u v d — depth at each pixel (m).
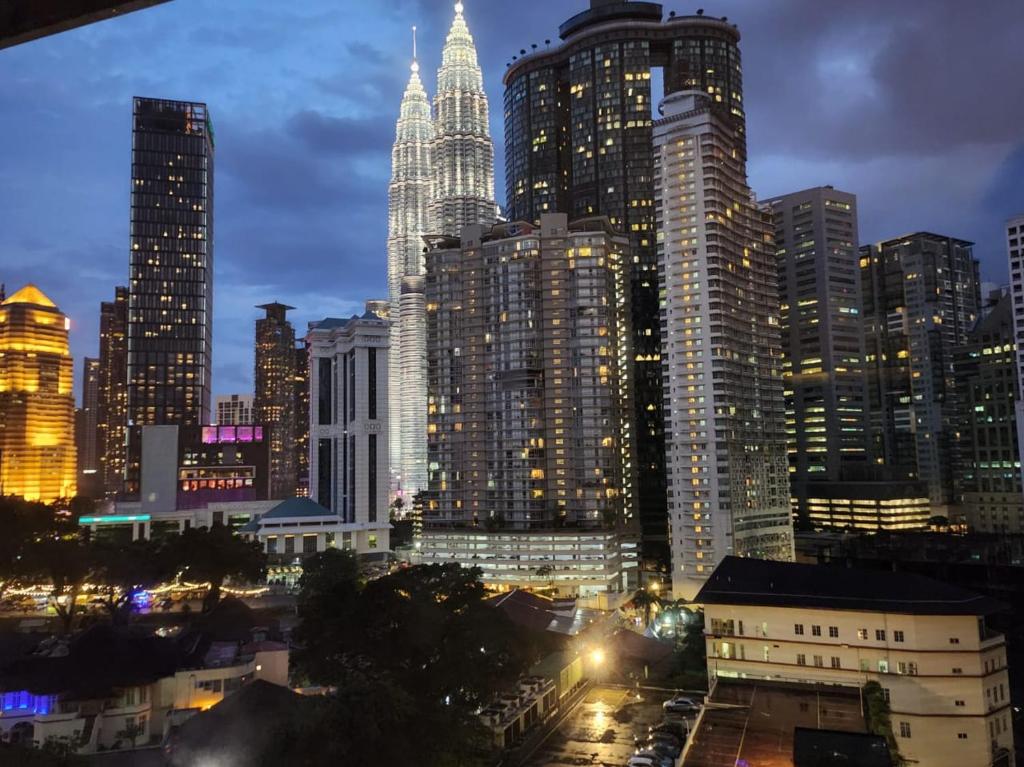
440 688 75.06
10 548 131.62
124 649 89.75
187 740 69.62
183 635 113.56
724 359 191.50
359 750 55.50
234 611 122.19
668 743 82.50
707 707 82.31
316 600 83.38
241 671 92.19
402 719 59.38
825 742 62.88
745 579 105.25
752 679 94.56
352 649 79.00
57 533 163.62
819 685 91.06
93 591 146.25
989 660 90.94
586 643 118.69
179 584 162.62
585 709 101.50
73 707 83.62
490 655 81.38
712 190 194.75
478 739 71.62
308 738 55.59
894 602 93.00
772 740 70.62
